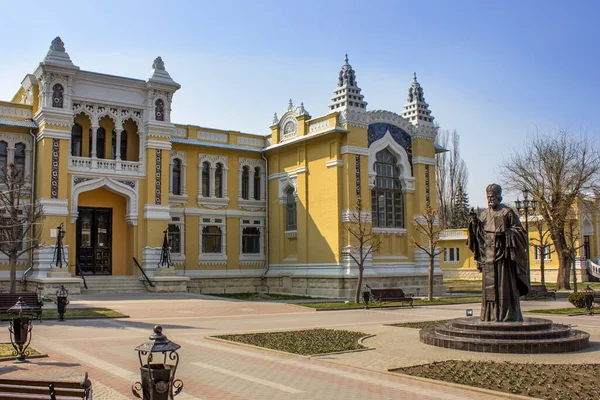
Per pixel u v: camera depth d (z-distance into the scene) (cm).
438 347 1505
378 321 2230
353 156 3609
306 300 3272
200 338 1728
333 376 1169
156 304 2812
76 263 3578
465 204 6988
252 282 4175
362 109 3691
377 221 3728
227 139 4231
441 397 987
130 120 3828
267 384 1100
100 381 1129
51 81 3416
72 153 3628
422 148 3975
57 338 1711
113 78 3644
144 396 762
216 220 4125
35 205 3164
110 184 3594
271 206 4222
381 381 1120
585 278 5384
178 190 4034
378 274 3591
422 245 3847
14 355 1358
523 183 4581
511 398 976
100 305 2723
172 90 3806
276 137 4156
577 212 5200
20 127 3456
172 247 3962
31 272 3353
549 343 1408
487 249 1588
